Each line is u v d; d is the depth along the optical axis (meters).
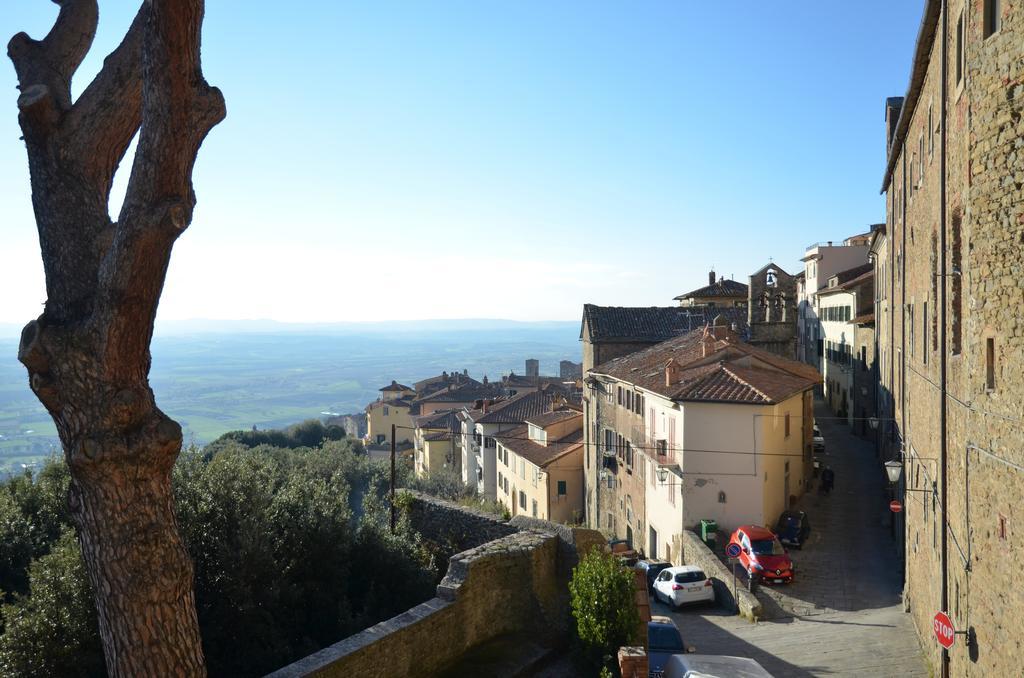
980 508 12.09
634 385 39.06
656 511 37.00
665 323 54.59
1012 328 10.37
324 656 11.84
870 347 50.19
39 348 7.40
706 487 32.62
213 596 14.46
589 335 54.72
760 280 50.84
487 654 14.91
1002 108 10.61
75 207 7.81
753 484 32.12
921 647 20.30
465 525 20.89
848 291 56.72
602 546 17.92
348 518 18.48
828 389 65.75
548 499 52.31
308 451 47.19
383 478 38.66
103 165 8.04
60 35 8.22
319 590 16.41
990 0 11.23
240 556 14.55
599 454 48.31
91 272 7.80
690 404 32.78
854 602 25.84
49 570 12.80
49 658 11.86
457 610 14.75
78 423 7.46
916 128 21.86
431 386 123.44
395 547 19.03
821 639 22.06
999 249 10.79
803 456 39.53
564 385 84.25
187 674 7.79
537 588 16.56
